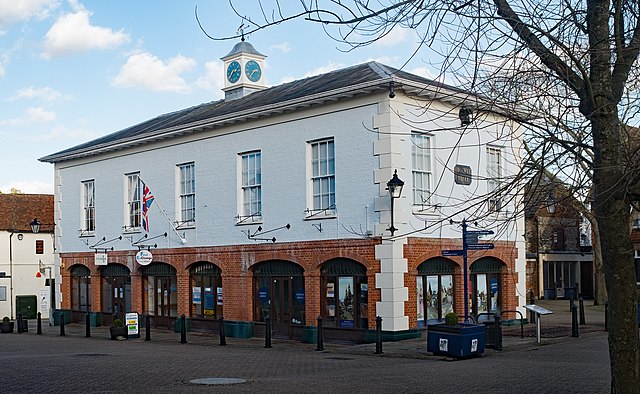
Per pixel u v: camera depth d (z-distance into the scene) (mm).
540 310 19281
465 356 16641
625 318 6805
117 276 31297
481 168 23281
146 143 29328
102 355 19344
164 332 27906
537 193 7098
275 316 24203
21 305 45781
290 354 19188
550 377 13328
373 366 15812
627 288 6789
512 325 24375
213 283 26656
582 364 15172
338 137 22172
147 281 29750
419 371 14633
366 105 21391
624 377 6793
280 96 25688
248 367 16016
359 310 21547
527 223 43438
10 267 46250
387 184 20344
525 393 11609
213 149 26484
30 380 13945
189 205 27656
